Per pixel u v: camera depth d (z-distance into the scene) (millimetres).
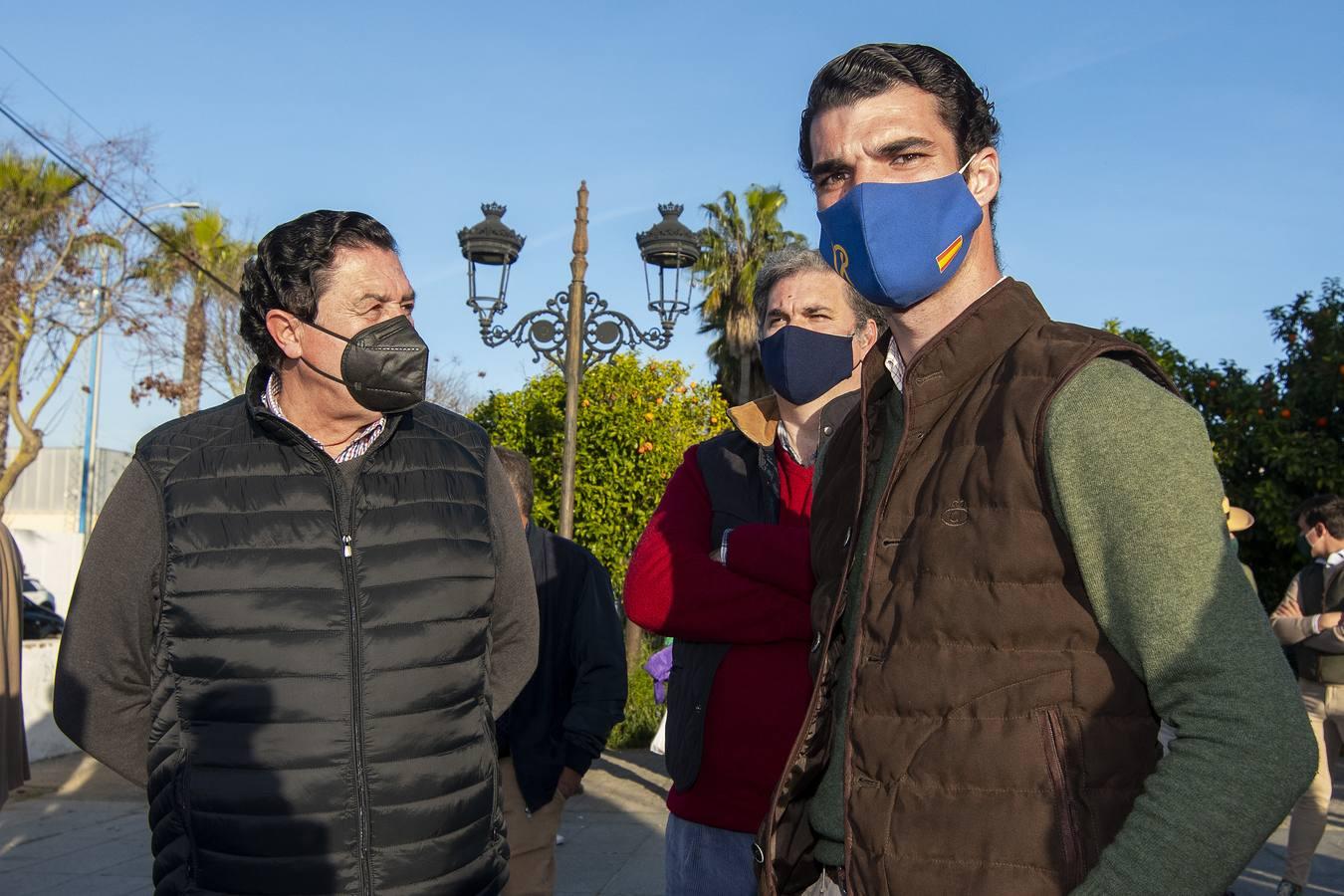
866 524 1593
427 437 2383
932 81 1600
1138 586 1230
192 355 24141
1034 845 1262
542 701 3523
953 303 1608
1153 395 1283
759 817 2385
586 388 10781
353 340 2178
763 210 24609
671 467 10805
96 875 5859
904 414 1522
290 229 2264
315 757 2057
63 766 9188
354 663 2105
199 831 2057
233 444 2229
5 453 21484
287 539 2143
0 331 20047
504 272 8422
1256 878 5832
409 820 2104
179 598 2102
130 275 21531
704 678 2488
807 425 2582
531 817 3473
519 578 2508
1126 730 1287
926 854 1325
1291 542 11438
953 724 1334
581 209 8469
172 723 2105
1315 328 12227
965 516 1377
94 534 2189
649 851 6445
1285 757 1154
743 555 2391
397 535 2207
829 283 2527
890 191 1561
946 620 1358
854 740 1439
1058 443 1302
